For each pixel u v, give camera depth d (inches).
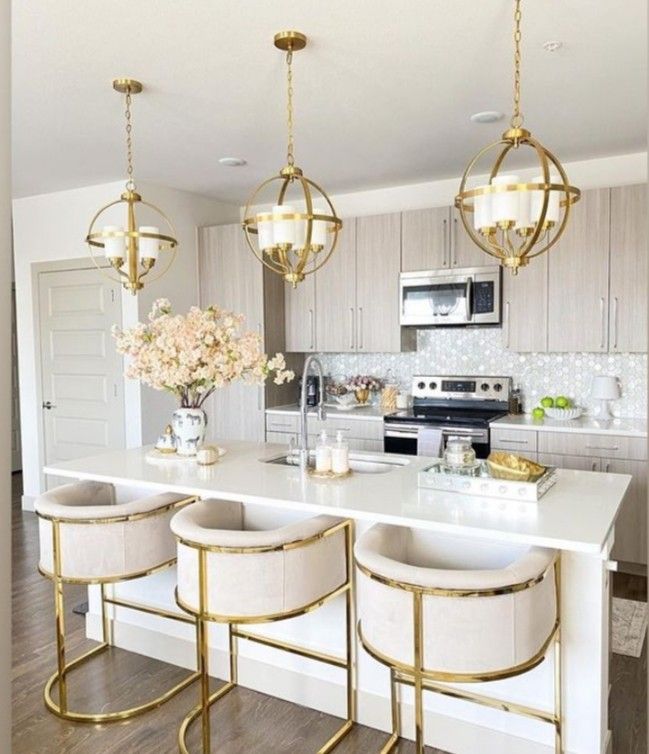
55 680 110.4
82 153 163.6
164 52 106.3
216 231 211.9
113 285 199.0
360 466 121.8
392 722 94.8
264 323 204.7
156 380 115.0
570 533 74.0
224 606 83.6
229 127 144.4
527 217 77.6
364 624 78.8
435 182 196.1
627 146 159.5
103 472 110.8
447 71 114.9
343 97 126.6
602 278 163.3
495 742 88.3
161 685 109.7
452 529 78.2
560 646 81.5
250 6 91.9
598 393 169.2
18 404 279.0
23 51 105.3
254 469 112.0
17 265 217.9
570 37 102.2
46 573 101.5
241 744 93.4
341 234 200.5
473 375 195.6
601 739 82.9
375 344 196.5
